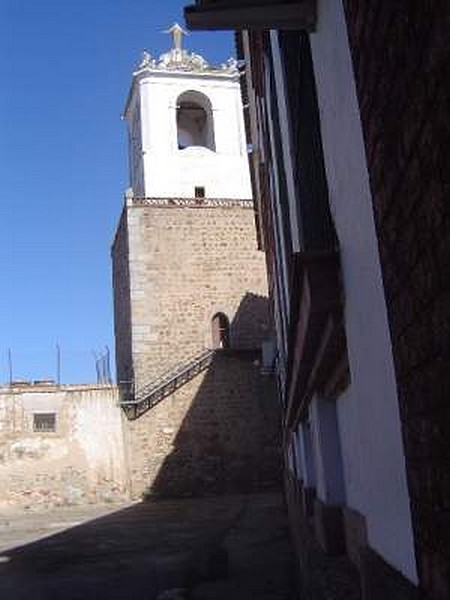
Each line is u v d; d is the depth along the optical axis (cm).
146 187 3803
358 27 267
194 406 3478
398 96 219
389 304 259
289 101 593
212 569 1398
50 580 1450
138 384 3469
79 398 3422
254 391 3519
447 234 186
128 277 3619
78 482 3350
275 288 1697
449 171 179
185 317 3578
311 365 596
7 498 3294
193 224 3678
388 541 307
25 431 3362
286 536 1831
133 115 4147
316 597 579
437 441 213
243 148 3972
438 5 174
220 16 386
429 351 214
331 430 641
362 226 304
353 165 312
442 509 213
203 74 4006
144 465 3406
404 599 250
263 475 3456
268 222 1666
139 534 2112
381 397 295
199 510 2747
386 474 300
